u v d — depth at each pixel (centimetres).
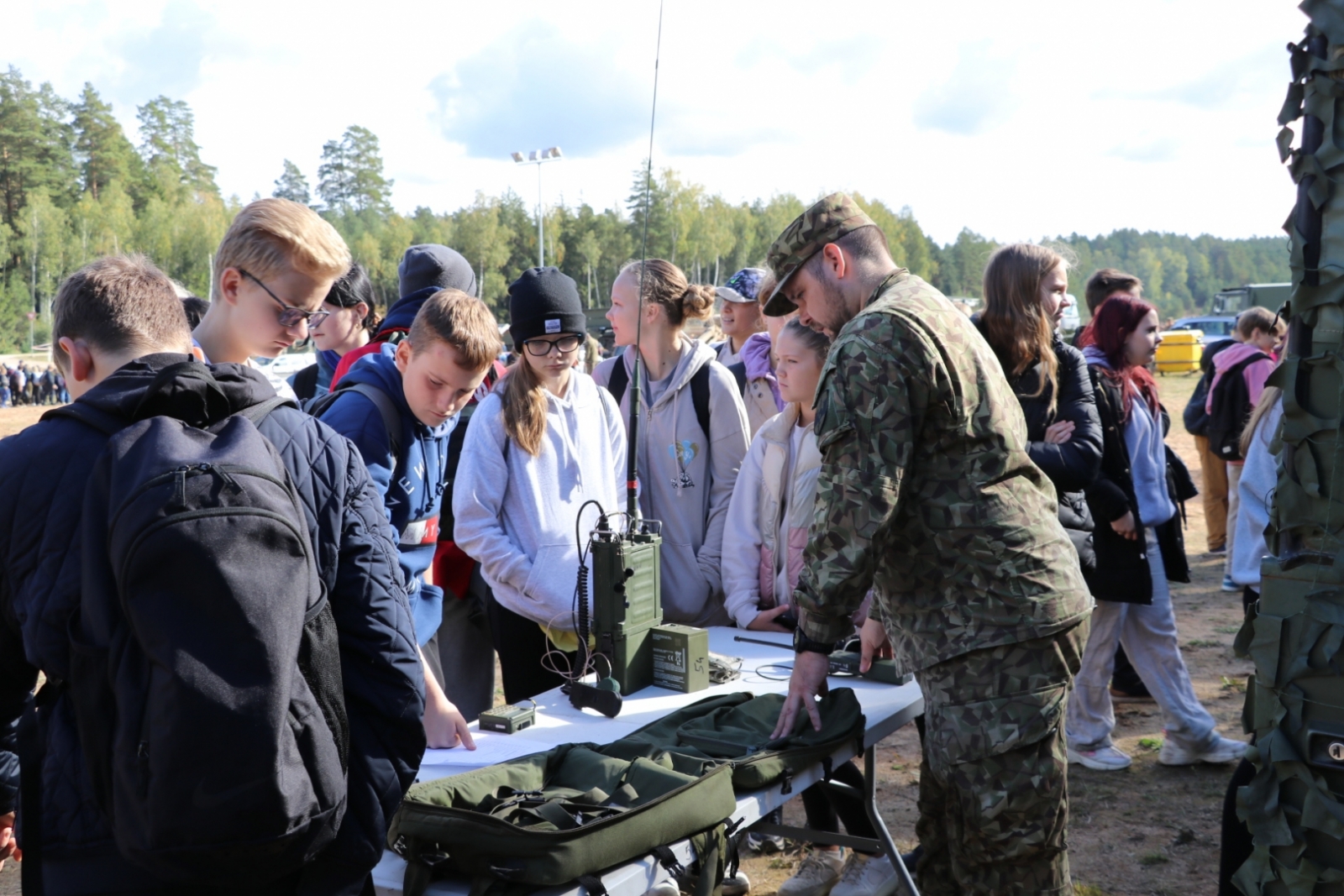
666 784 172
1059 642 203
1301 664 155
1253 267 17850
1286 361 154
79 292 146
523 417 281
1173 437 1491
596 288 7994
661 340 338
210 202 8756
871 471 192
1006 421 203
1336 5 144
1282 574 158
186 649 116
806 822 345
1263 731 162
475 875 155
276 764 117
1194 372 2933
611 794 174
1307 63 149
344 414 217
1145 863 313
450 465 320
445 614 324
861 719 215
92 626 122
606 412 312
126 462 125
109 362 146
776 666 264
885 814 351
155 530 118
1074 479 313
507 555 279
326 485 145
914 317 196
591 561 284
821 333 289
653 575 248
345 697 144
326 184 10756
